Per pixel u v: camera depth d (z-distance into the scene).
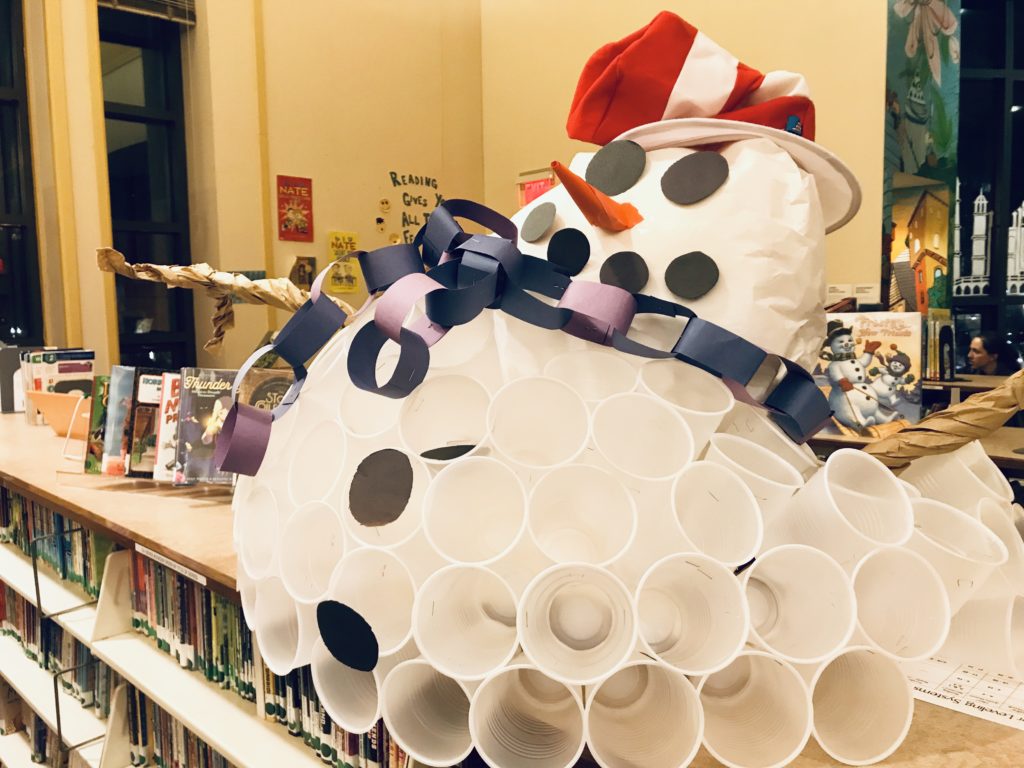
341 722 0.73
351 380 0.73
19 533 2.31
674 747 0.63
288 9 3.41
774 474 0.77
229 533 1.38
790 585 0.68
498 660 0.64
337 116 3.59
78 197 3.09
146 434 1.73
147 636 1.66
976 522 0.72
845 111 2.90
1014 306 3.93
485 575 0.69
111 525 1.48
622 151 0.94
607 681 0.68
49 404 2.35
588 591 0.66
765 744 0.66
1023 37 3.84
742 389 0.78
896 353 1.76
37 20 3.02
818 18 2.93
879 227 2.86
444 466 0.71
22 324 3.23
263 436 0.79
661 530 0.67
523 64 3.95
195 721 1.32
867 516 0.71
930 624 0.64
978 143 3.88
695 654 0.64
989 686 0.80
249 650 1.37
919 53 2.83
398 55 3.79
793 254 0.85
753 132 0.90
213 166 3.25
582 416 0.72
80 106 3.06
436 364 0.82
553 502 0.69
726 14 3.16
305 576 0.74
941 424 0.88
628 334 0.83
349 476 0.74
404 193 3.86
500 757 0.64
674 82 0.99
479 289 0.73
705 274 0.83
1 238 3.15
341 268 3.64
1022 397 0.85
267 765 1.19
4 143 3.12
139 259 3.32
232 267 3.30
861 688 0.70
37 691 2.04
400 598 0.72
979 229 3.90
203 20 3.20
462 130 4.08
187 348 3.43
